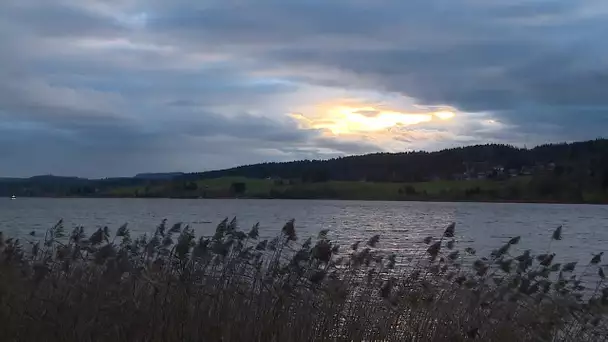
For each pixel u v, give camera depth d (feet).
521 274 38.09
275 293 35.88
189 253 35.53
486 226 216.74
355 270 40.09
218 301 34.88
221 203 467.11
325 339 35.35
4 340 31.50
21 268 34.19
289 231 37.86
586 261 97.55
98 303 31.78
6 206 357.82
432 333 36.70
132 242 38.75
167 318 33.06
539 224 240.32
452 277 39.73
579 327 37.19
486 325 36.73
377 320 37.11
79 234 37.17
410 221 231.30
